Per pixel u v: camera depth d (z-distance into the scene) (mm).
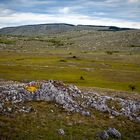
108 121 33688
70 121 31281
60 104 35500
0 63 136500
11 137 24938
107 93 56344
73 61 169625
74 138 27125
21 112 31328
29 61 156250
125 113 37250
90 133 28969
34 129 27516
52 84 40656
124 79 107250
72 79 96188
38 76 98188
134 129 32750
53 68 127438
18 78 87438
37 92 36812
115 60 191000
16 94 35531
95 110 36438
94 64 158125
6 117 29203
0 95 34500
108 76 112812
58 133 27656
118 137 29281
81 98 38938
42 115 31438
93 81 94812
